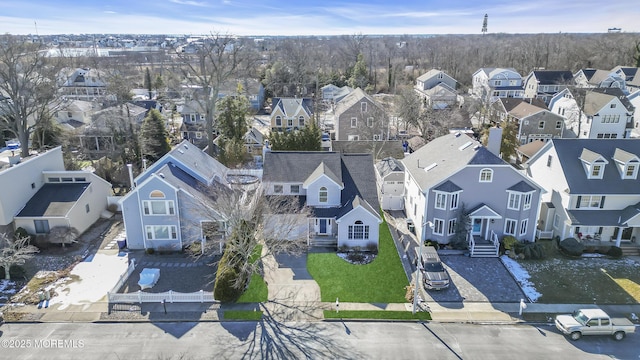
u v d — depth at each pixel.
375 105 67.81
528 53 142.12
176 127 82.12
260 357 24.19
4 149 63.25
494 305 29.25
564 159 37.62
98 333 26.12
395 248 36.62
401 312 28.36
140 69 159.88
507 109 74.56
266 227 34.78
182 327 26.73
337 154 39.75
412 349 24.98
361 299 29.70
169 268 33.34
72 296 29.67
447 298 29.95
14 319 27.19
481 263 34.53
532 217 36.38
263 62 165.38
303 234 36.66
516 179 35.50
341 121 68.56
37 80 55.06
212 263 34.09
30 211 36.28
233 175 44.94
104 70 117.88
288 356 24.25
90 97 97.31
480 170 35.12
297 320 27.47
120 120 56.50
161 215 34.72
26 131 53.41
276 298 29.70
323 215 36.56
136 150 54.44
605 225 35.62
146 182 33.81
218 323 27.16
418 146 63.72
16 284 30.91
